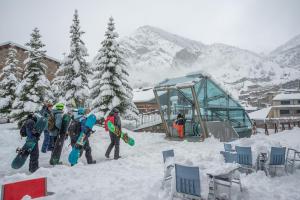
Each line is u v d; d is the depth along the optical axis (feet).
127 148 43.16
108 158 34.50
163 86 57.06
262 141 33.30
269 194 19.71
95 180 23.13
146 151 39.65
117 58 71.05
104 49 70.95
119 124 34.37
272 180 23.65
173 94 62.39
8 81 90.02
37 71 75.00
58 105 30.86
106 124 34.37
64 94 71.51
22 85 72.08
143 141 51.85
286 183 22.98
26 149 25.29
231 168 17.83
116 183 22.26
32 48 75.87
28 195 16.47
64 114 30.14
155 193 19.31
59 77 80.48
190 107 59.93
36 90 73.26
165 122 58.85
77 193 19.48
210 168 18.45
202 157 25.11
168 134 58.85
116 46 71.56
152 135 61.05
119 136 34.22
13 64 93.30
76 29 71.10
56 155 29.19
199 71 56.59
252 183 22.49
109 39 70.59
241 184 20.56
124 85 71.72
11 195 15.75
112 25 71.97
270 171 25.55
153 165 29.30
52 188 20.56
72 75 70.38
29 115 26.55
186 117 60.54
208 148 41.47
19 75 95.40
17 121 71.41
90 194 19.30
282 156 25.58
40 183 17.33
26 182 16.57
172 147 42.98
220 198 17.72
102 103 68.44
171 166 20.17
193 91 52.16
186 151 38.09
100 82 67.77
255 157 25.58
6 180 20.84
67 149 37.06
